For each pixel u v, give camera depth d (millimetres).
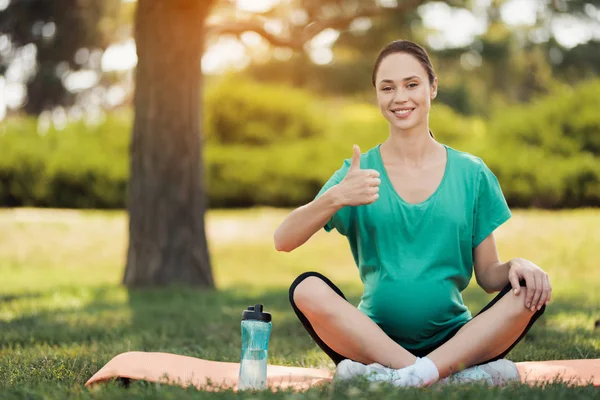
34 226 16312
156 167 10438
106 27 26969
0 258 14891
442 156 3865
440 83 31078
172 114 10391
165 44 10281
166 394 3053
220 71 31922
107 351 5184
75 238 16062
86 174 18578
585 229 14398
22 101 28922
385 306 3760
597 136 17609
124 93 33500
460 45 29953
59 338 5914
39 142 19297
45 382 3719
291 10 12609
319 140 20484
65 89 28562
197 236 10617
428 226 3719
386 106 3793
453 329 3832
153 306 8359
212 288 10609
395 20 17484
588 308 7582
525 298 3479
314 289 3535
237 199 19000
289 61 29688
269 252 15562
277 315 7582
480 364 3594
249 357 3414
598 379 3670
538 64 32094
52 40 26969
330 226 3898
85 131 20016
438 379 3422
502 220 3824
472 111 30734
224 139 20984
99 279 13367
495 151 17547
